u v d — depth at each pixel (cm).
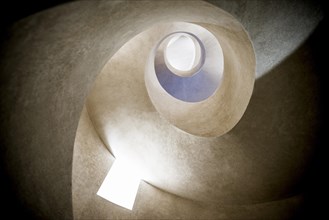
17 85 338
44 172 430
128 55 695
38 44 326
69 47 374
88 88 489
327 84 482
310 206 635
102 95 699
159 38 759
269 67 475
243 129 584
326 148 544
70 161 483
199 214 738
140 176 768
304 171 586
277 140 567
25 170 394
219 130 650
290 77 486
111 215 682
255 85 503
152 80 808
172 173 733
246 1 362
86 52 418
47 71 371
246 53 503
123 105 714
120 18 402
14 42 297
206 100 815
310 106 510
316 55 457
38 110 389
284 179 614
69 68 407
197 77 1056
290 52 455
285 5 387
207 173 693
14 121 358
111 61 679
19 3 280
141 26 482
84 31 370
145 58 718
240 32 444
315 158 562
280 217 670
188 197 751
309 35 436
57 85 404
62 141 457
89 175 673
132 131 728
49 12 296
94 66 472
